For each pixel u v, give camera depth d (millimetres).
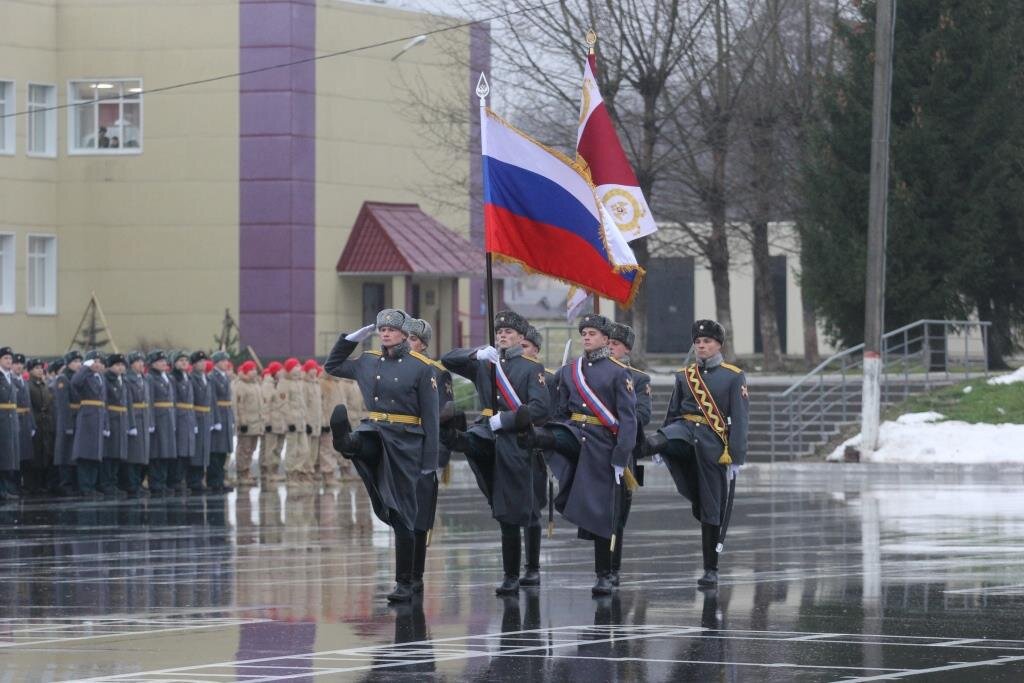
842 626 20953
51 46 84000
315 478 56625
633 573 27750
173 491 51438
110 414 49156
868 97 69625
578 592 25078
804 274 71750
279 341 82188
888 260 69438
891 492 47156
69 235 84500
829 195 70375
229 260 82750
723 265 83750
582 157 30281
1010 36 70188
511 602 23875
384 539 34500
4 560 30312
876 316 56500
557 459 24734
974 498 44344
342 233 84500
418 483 24641
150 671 17688
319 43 83188
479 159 87688
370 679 17156
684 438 25516
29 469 50656
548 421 25281
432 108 81375
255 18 82188
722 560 29594
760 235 85375
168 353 53938
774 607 22969
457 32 84750
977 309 74125
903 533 34375
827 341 85875
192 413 51250
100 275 84125
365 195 85375
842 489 48781
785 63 80875
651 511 42156
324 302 83688
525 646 19484
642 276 26656
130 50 83500
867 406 56594
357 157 84938
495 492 24547
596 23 74438
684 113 81125
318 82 83125
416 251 84125
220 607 23484
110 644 19734
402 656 18734
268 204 82250
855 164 70312
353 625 21484
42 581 26906
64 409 49469
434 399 23906
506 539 24703
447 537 34938
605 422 24438
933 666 17688
